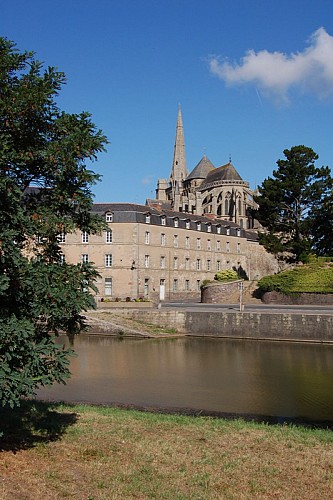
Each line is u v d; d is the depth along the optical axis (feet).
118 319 145.18
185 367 89.04
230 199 325.62
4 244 30.04
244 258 285.64
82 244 218.38
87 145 34.63
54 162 34.14
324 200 210.38
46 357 33.42
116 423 44.04
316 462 34.60
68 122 35.63
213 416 56.80
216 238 266.57
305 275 173.68
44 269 33.22
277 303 170.81
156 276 228.63
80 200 35.73
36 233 34.73
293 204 216.33
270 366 89.81
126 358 99.14
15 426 40.96
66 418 45.42
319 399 65.72
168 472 31.65
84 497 27.12
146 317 145.89
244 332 131.95
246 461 34.42
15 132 33.78
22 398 59.77
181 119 463.42
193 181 387.96
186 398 66.33
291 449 37.65
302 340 124.67
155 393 69.10
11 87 33.60
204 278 255.50
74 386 73.56
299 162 213.25
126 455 34.68
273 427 45.98
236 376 80.79
